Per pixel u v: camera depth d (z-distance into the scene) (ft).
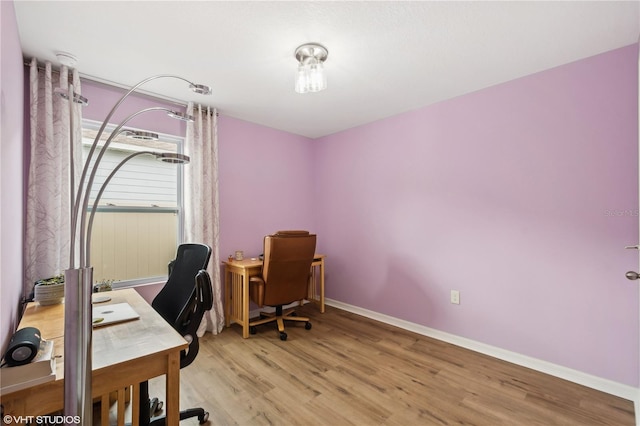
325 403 6.10
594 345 6.71
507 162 8.00
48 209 6.95
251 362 7.80
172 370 3.84
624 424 5.51
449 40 6.20
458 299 8.91
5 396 2.88
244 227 11.29
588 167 6.79
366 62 7.07
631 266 6.31
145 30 5.85
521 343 7.72
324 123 11.66
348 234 12.24
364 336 9.55
